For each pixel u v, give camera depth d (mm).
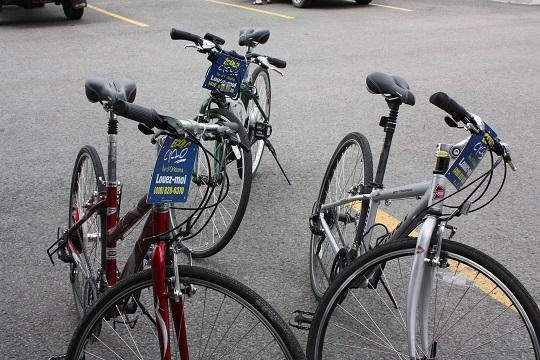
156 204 2291
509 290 2344
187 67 8453
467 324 3334
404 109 6980
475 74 8461
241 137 3697
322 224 3484
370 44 10148
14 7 13875
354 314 3375
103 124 6367
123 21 11859
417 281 2363
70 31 10883
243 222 4453
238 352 3033
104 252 2988
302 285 3723
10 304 3455
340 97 7332
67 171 5266
